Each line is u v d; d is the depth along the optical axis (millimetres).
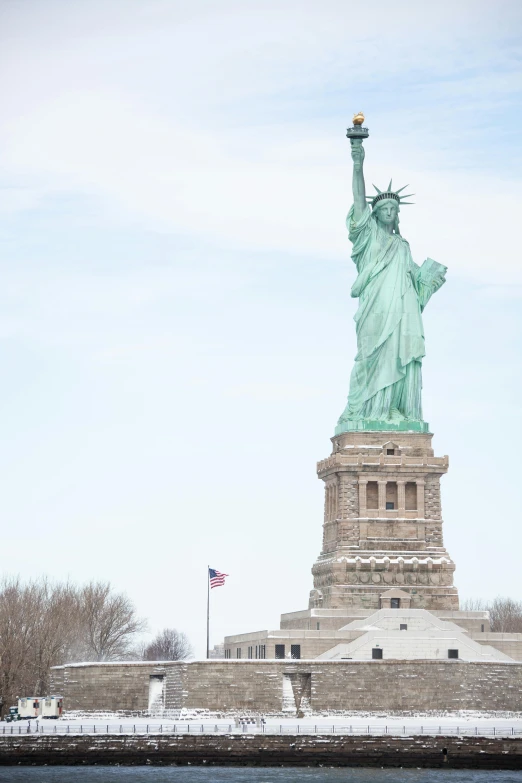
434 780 194750
